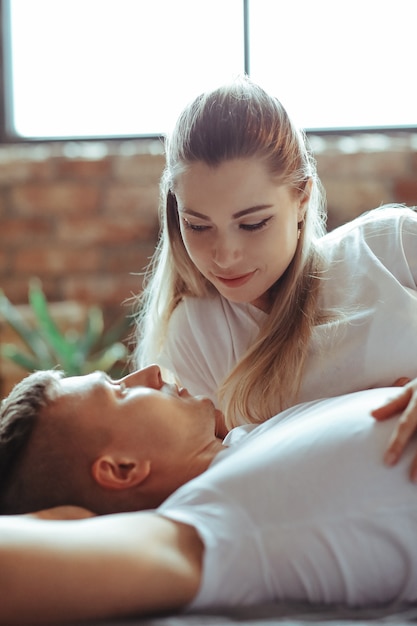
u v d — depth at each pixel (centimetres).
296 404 139
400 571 104
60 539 90
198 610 98
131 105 351
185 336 154
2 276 338
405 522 103
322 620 96
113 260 336
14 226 336
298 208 135
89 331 302
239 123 123
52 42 350
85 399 117
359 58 339
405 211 146
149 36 346
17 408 116
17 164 335
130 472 115
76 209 335
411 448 107
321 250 143
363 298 138
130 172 334
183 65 346
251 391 140
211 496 104
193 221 128
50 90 353
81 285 336
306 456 106
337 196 326
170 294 154
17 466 114
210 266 130
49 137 353
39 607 87
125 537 94
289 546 101
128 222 335
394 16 336
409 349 134
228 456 117
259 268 130
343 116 342
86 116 353
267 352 139
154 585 92
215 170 123
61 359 296
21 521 96
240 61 342
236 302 143
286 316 139
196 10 342
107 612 90
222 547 99
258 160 123
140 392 120
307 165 137
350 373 136
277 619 96
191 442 120
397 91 340
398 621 95
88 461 114
